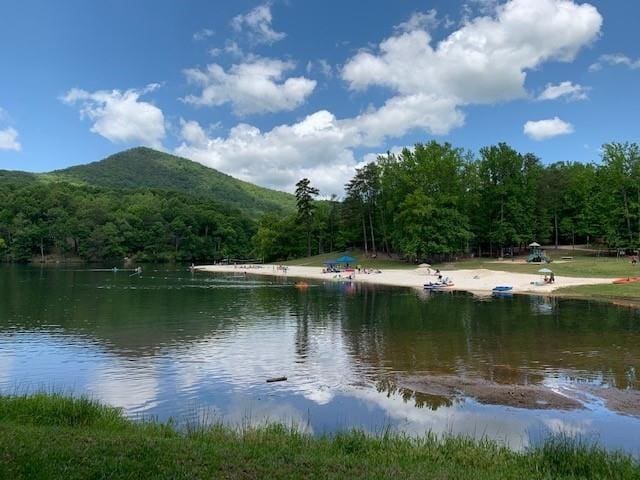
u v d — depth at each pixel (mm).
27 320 38250
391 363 24188
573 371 22109
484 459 10930
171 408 17812
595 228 90938
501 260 91188
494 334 30969
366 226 119812
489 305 45688
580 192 97688
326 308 45938
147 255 169750
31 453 9172
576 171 106062
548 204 102062
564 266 74688
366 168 113938
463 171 96938
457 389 19719
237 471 8906
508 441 14219
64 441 10141
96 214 166750
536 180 99312
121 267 137000
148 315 41250
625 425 15695
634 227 83062
